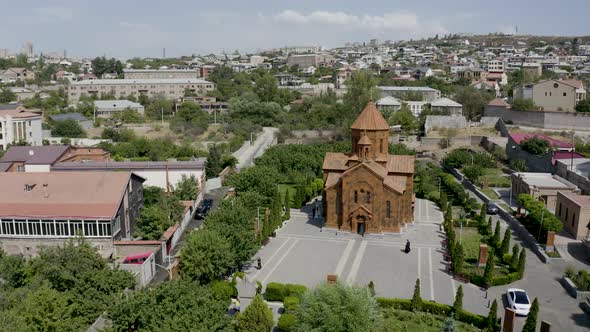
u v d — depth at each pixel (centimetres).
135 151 12962
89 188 6869
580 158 10388
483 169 11469
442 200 9131
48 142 14100
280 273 6256
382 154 8338
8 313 3853
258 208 8212
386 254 6969
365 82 17488
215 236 5503
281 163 11738
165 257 6650
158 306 3681
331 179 8194
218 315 3659
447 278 6119
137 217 7556
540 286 5853
